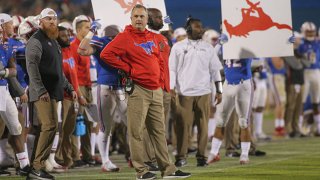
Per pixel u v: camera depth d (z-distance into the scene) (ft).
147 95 93.61
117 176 103.35
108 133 109.29
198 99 114.21
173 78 113.60
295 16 226.99
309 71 172.45
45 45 95.14
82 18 116.26
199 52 113.91
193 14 233.76
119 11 106.73
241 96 114.93
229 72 115.14
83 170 112.88
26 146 111.24
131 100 93.61
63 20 128.36
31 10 214.69
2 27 100.63
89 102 119.03
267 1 109.70
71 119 112.16
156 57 94.79
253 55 110.22
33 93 94.99
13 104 103.14
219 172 104.88
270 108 237.04
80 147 123.13
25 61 102.17
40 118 95.30
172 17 233.35
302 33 174.09
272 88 174.40
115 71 107.55
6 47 101.14
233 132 129.80
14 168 114.62
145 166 95.55
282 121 174.81
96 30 104.73
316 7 225.56
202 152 114.73
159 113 95.20
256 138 161.58
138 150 94.63
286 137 171.22
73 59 110.63
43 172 95.91
